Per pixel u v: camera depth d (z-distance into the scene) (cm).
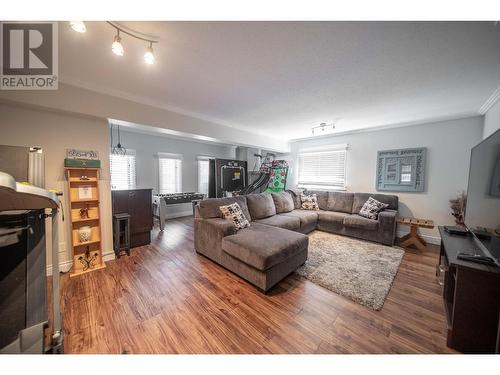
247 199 354
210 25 136
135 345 137
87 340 140
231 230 251
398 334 149
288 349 135
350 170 458
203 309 175
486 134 295
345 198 433
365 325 158
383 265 262
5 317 114
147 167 499
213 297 192
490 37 143
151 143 504
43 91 204
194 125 338
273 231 264
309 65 186
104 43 156
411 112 316
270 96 260
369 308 179
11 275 118
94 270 242
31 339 113
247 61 180
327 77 208
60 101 212
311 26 136
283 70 195
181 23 134
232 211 289
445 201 345
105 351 132
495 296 127
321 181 508
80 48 162
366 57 172
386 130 405
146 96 262
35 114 215
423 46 156
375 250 314
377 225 345
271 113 330
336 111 316
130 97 260
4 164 153
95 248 258
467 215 206
